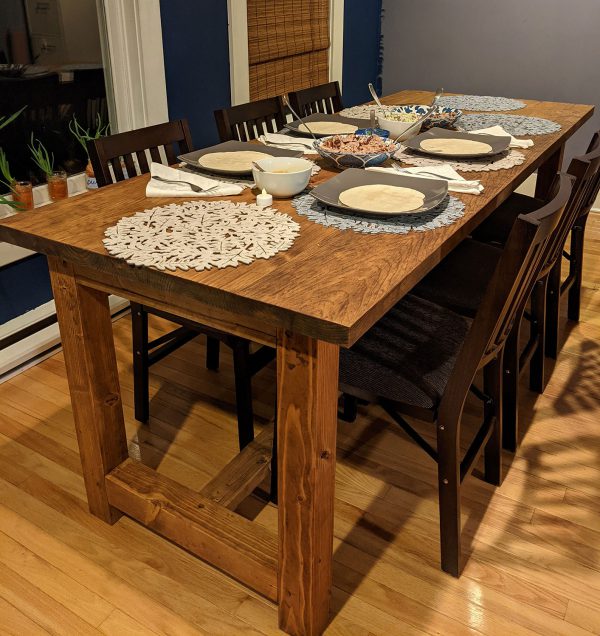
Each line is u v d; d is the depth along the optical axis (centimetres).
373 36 424
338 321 98
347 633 140
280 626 140
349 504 175
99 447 156
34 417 208
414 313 166
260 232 132
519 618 144
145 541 163
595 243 349
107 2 250
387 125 218
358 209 141
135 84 265
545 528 167
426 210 142
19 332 236
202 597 148
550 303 232
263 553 140
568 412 213
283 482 124
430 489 180
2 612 144
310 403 113
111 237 129
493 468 178
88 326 143
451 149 198
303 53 364
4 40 230
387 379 142
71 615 143
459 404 134
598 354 245
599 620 143
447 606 146
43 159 252
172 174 166
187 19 277
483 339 125
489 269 195
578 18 366
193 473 186
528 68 390
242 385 179
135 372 199
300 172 150
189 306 123
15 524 167
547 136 224
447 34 406
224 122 227
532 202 246
